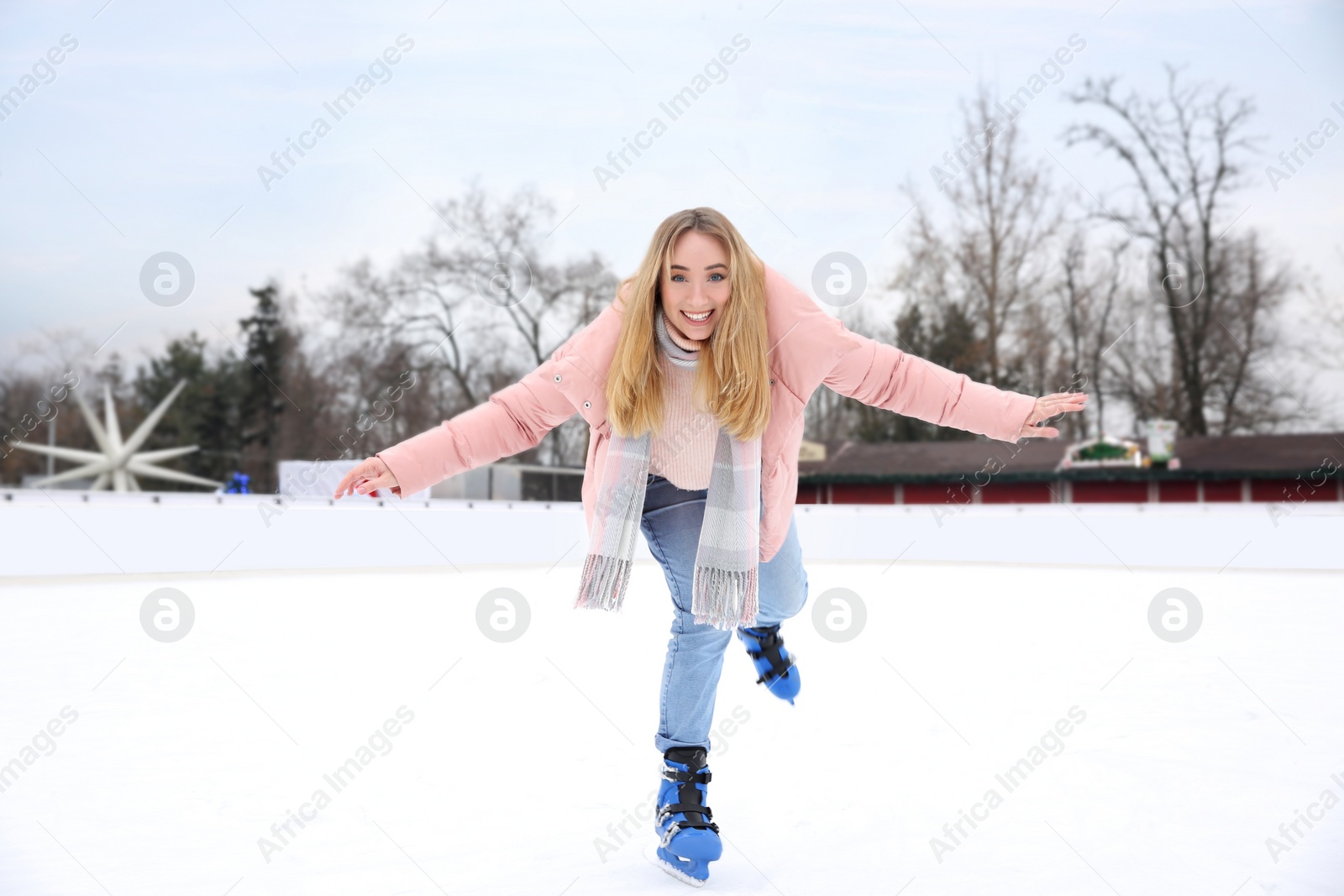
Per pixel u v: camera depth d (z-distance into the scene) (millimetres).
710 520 2148
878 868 1997
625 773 2797
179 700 3871
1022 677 4297
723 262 2059
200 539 9984
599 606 2156
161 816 2393
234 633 5895
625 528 2154
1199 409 25375
